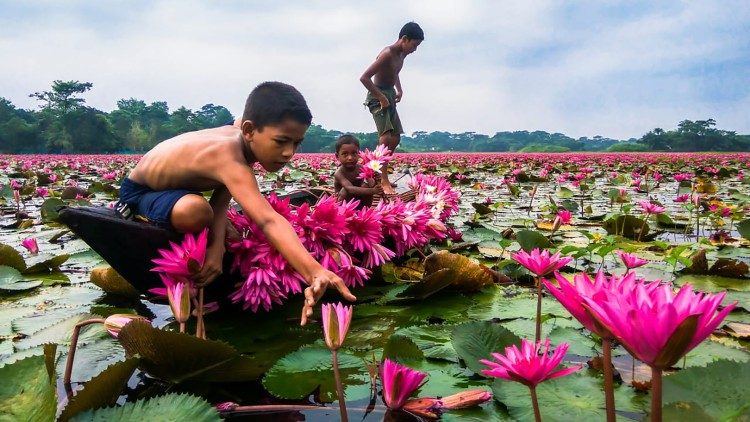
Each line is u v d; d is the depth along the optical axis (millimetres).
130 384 1399
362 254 2365
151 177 1855
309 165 15766
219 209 1863
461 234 3557
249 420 1210
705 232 4246
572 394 1271
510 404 1221
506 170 13828
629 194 7652
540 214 5375
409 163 18094
